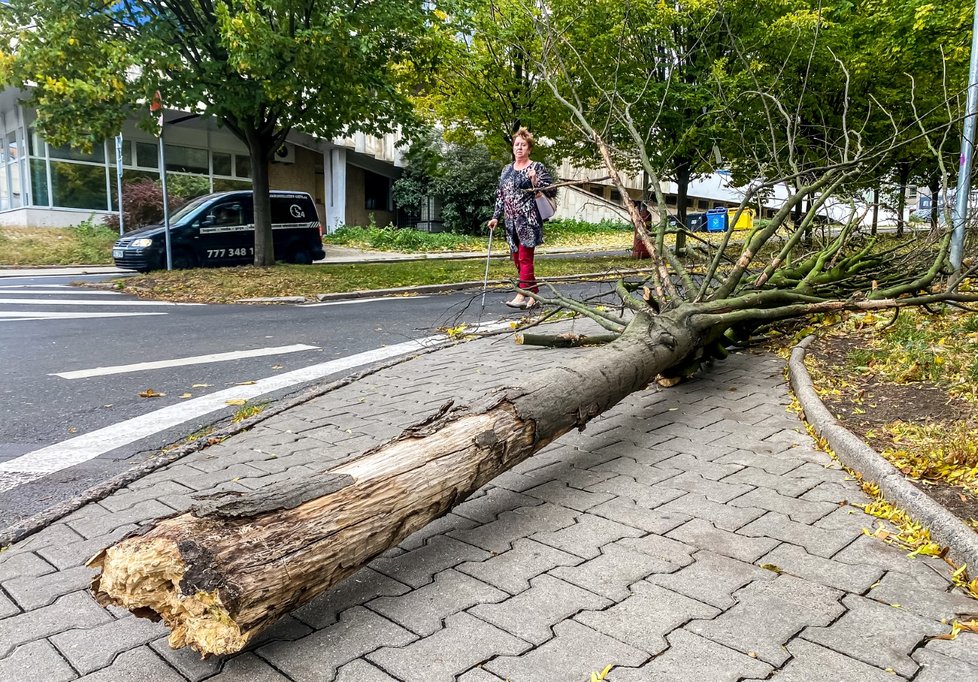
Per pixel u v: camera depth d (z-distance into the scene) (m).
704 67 15.65
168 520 2.11
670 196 43.19
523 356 6.52
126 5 12.84
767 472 3.59
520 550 2.81
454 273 14.81
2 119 25.89
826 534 2.89
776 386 5.16
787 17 14.70
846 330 6.50
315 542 2.18
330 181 28.61
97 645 2.21
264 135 14.68
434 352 6.93
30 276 16.05
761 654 2.10
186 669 2.08
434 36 15.19
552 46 6.90
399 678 2.02
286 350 7.17
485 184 30.95
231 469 3.78
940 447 3.51
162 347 7.32
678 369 5.12
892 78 15.95
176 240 15.31
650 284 6.09
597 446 4.05
